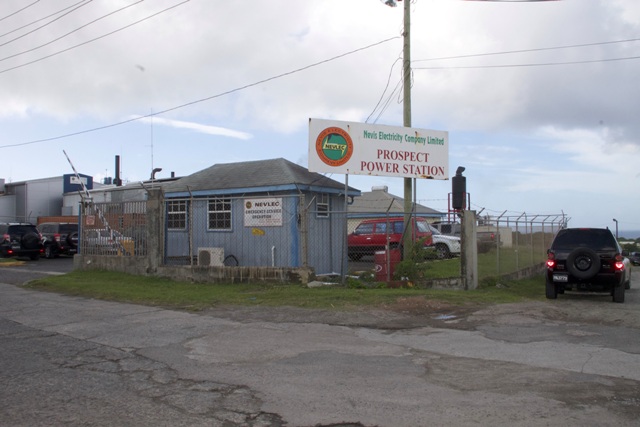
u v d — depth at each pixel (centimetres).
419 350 750
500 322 945
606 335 845
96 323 952
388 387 579
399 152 1473
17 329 905
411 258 1391
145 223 1519
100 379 614
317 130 1398
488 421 480
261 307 1084
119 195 3133
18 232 2503
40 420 486
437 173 1524
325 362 685
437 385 585
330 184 1599
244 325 928
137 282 1418
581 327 909
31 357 717
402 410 508
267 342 802
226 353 736
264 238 1494
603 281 1227
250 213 1487
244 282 1334
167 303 1148
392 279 1379
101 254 1642
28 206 4244
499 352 736
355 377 617
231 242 1557
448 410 507
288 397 548
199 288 1308
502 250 1752
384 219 2075
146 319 987
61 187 4444
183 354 731
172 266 1438
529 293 1445
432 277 1393
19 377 622
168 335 852
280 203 1452
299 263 1438
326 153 1403
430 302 1094
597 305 1173
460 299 1133
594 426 467
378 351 745
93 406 523
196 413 503
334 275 1448
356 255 2078
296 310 1046
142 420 486
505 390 566
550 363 676
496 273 1595
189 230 1512
